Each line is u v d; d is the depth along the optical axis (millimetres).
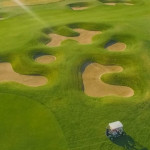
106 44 55062
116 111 36938
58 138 32562
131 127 34344
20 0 87500
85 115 36219
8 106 37719
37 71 47000
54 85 42312
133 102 38625
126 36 57250
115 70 47219
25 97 39562
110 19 66500
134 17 67875
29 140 32375
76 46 53938
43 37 58031
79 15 71062
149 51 51438
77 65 47750
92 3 80562
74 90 41312
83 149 31281
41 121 35062
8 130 33781
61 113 36500
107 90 42062
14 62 49812
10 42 55844
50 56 51750
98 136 33000
